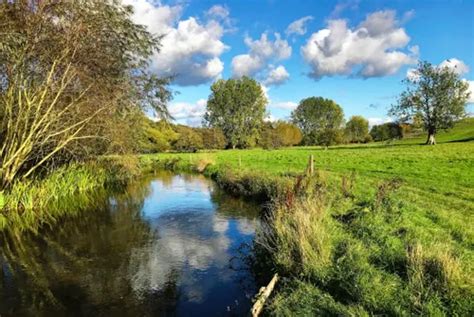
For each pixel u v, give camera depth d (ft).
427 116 213.66
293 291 24.58
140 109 79.92
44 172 80.38
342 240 32.48
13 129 63.82
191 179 112.37
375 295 22.54
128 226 55.01
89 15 60.39
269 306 23.32
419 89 213.87
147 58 75.92
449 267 23.40
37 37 57.00
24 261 39.96
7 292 32.12
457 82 207.41
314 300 23.20
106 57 66.69
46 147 76.07
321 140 267.80
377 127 322.96
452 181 71.82
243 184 78.02
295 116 431.43
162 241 46.55
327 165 114.52
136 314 28.02
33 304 29.78
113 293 31.55
